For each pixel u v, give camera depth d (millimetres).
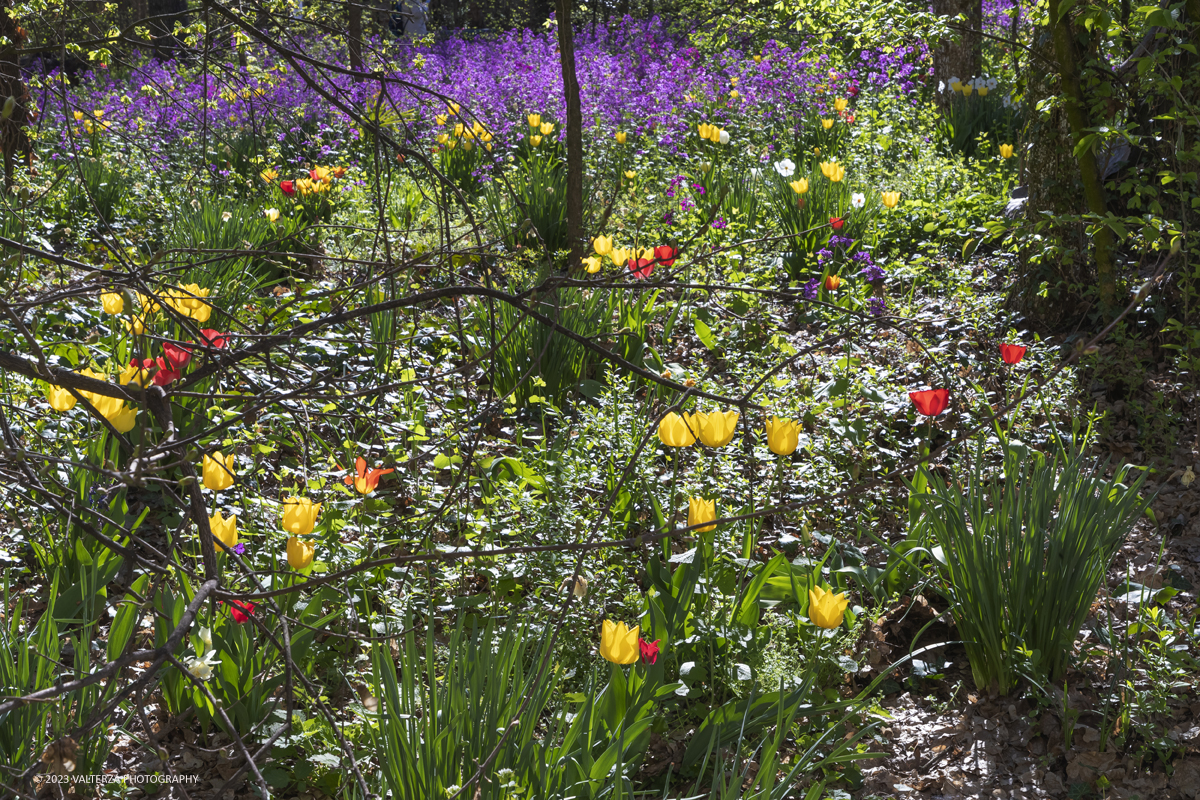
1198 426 4398
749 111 10203
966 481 3973
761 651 3016
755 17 13562
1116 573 3742
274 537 3318
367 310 2457
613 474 3770
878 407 4656
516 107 11328
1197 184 4797
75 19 4344
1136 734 2980
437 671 2781
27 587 3348
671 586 3145
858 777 2801
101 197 7105
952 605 3215
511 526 3506
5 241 2193
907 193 7523
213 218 6258
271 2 4840
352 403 3734
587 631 3121
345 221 7168
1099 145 4945
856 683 3254
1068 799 2779
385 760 2256
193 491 1806
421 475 4031
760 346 5668
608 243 4824
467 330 5379
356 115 2984
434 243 5855
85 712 2398
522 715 2271
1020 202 6113
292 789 2662
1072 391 4590
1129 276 5199
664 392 4766
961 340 5352
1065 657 3139
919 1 7465
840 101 9281
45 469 1908
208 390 3760
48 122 8906
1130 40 5254
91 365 3850
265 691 2779
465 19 24953
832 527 3941
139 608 2766
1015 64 5715
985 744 2986
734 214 7176
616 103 10672
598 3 21062
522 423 4820
